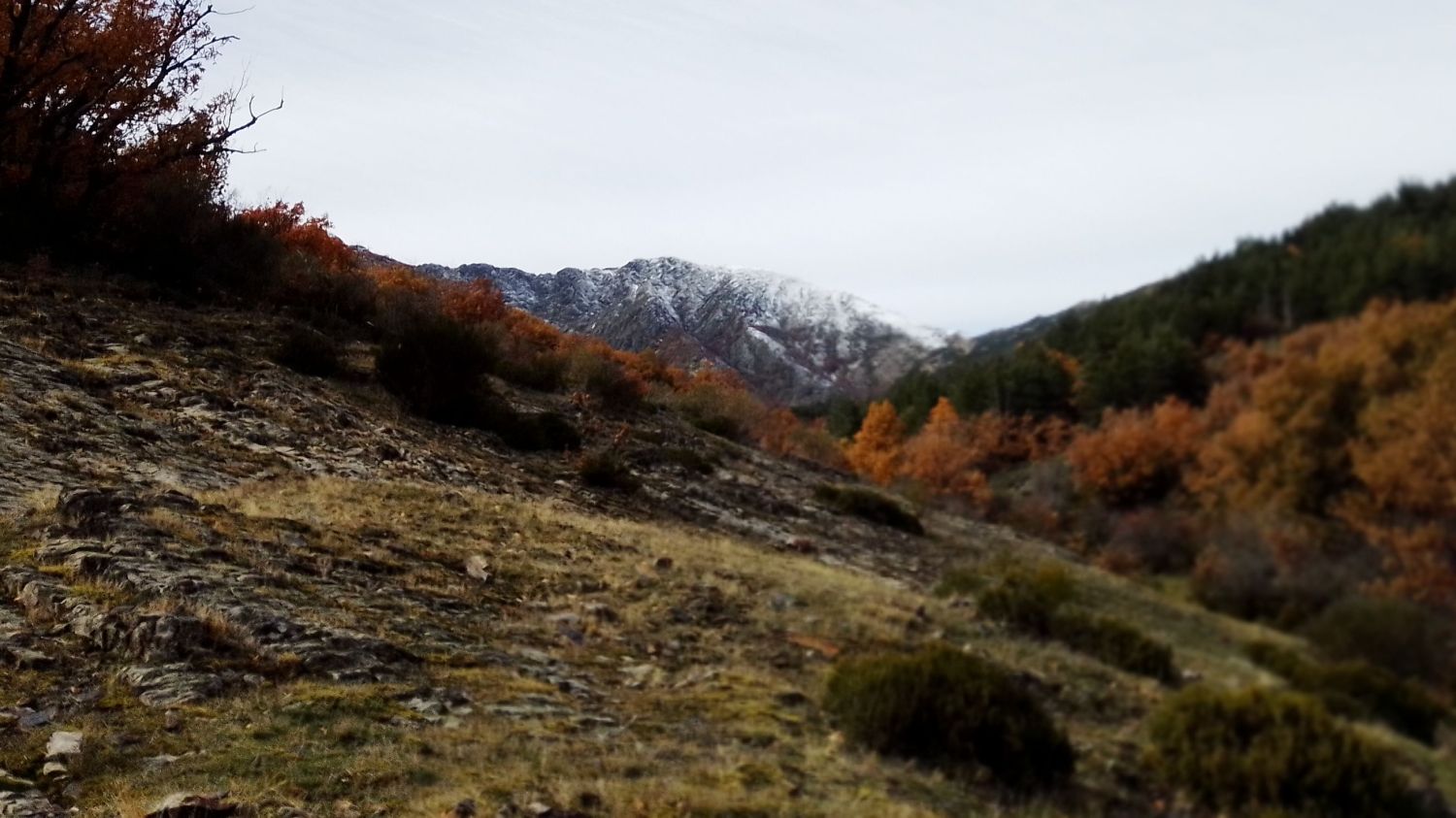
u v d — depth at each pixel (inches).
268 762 190.9
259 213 986.7
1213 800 221.6
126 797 171.9
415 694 241.8
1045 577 406.3
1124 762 293.6
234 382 584.7
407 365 699.4
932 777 265.7
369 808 176.7
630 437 909.8
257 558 308.2
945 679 296.0
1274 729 205.5
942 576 546.9
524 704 254.4
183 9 786.2
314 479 452.8
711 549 537.3
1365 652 185.2
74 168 724.7
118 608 244.1
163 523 309.6
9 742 187.3
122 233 743.7
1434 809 180.2
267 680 231.8
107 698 211.0
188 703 212.2
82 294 648.4
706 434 1133.1
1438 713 180.9
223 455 455.8
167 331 636.1
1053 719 313.0
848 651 390.6
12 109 684.7
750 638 388.8
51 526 294.0
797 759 257.8
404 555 370.3
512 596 365.7
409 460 551.2
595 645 338.6
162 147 789.9
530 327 1299.2
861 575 585.9
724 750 247.1
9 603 247.3
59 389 462.6
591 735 243.1
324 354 690.8
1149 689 344.8
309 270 872.9
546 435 765.9
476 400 733.3
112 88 729.0
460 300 1192.2
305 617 269.1
